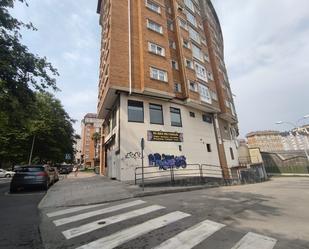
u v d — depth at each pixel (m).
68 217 6.79
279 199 9.60
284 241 4.55
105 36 24.86
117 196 9.88
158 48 21.23
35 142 36.34
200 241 4.57
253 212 7.00
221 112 29.19
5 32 12.44
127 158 16.89
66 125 41.06
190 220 6.04
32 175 13.62
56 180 20.89
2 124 18.89
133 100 18.69
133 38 20.34
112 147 20.59
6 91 13.16
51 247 4.43
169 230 5.24
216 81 31.02
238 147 35.03
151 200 9.16
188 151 21.38
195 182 16.33
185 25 26.66
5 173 38.53
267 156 42.50
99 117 25.98
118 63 18.38
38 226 5.95
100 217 6.59
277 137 92.69
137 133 17.97
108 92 18.19
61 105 40.25
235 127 38.12
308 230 5.23
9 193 12.90
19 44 12.95
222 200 9.09
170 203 8.40
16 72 12.88
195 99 22.97
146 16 21.34
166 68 20.78
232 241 4.55
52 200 9.65
